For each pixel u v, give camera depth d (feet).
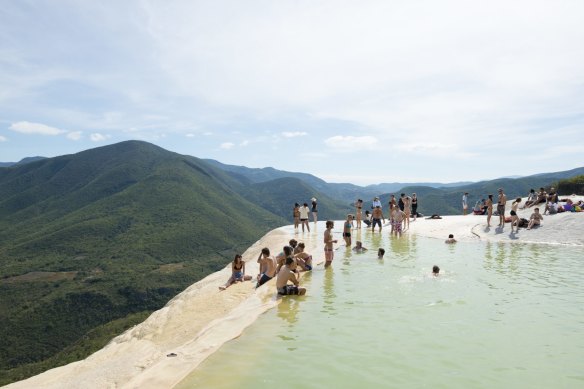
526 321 35.68
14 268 565.94
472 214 137.69
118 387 28.25
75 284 495.41
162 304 457.27
